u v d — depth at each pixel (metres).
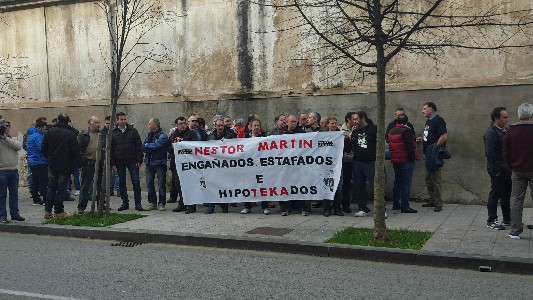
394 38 6.89
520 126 6.88
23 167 15.37
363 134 9.16
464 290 5.17
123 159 10.23
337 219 8.95
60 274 5.85
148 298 4.93
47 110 15.05
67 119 9.64
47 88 15.12
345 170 9.72
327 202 9.31
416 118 10.82
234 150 9.66
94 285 5.38
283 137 9.42
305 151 9.30
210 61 13.00
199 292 5.12
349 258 6.65
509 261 5.86
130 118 13.94
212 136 10.15
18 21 15.38
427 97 10.73
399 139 9.48
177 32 13.38
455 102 10.51
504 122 7.61
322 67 11.36
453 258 6.11
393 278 5.66
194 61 13.19
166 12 13.47
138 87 13.91
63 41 14.83
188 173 9.85
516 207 6.96
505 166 7.62
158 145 10.10
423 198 10.80
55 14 14.88
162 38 13.54
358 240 7.01
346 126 10.34
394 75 10.98
